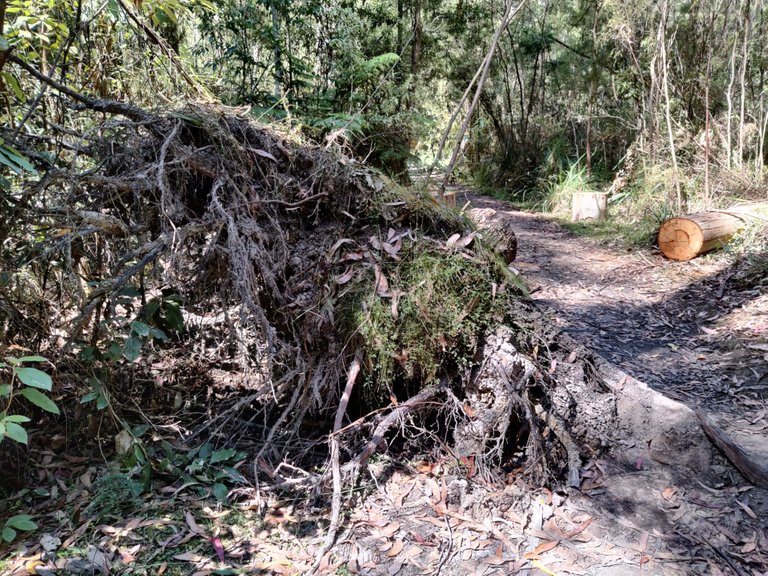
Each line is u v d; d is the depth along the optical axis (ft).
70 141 9.20
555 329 9.90
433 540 7.27
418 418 9.09
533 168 45.50
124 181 8.01
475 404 8.66
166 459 8.09
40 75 8.14
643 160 30.94
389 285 8.68
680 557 7.22
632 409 9.44
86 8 11.32
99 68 11.15
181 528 7.26
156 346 10.72
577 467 8.54
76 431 8.68
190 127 8.62
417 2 31.86
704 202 26.23
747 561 7.18
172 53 10.40
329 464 8.20
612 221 30.60
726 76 31.17
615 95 37.73
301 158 9.19
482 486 8.20
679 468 8.86
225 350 11.08
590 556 7.16
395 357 8.52
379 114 21.62
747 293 18.26
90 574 6.46
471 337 8.66
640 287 20.24
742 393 12.12
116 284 7.71
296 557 6.90
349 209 9.34
